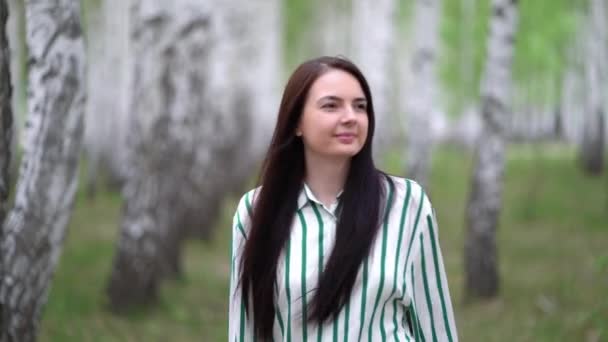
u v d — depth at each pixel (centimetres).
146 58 909
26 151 472
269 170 262
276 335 261
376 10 1658
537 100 2950
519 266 1138
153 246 893
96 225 1505
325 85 256
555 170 2355
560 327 735
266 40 2319
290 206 258
